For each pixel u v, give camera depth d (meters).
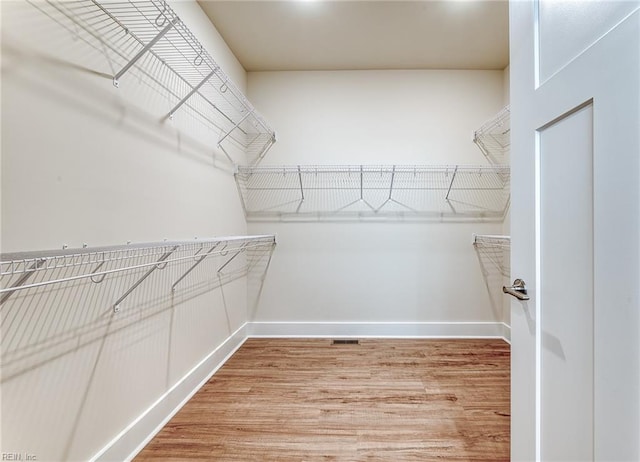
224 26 2.22
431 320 2.83
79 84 1.08
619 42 0.58
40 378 0.96
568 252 0.73
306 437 1.48
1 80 0.85
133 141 1.36
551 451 0.79
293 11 2.05
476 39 2.38
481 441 1.44
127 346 1.34
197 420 1.61
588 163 0.67
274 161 2.88
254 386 1.96
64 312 1.04
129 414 1.35
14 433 0.89
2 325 0.86
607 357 0.61
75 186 1.07
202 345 2.02
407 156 2.82
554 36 0.78
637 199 0.54
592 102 0.65
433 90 2.82
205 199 2.04
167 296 1.63
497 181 2.81
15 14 0.88
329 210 2.86
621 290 0.58
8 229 0.86
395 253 2.84
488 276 2.81
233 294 2.54
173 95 1.66
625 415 0.57
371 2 2.00
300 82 2.85
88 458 1.13
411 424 1.56
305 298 2.88
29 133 0.92
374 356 2.40
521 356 0.92
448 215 2.83
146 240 1.44
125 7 1.28
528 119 0.89
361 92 2.84
